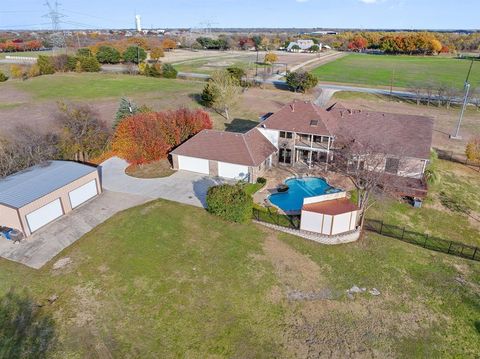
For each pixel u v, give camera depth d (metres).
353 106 75.06
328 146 40.62
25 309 21.73
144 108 51.78
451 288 24.38
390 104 77.00
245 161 37.81
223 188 31.48
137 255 26.66
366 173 33.06
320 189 37.31
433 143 53.03
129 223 30.67
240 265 25.95
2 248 27.33
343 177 39.72
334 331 20.88
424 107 74.25
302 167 42.53
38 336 19.98
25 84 95.31
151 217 31.62
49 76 108.25
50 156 39.59
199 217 31.81
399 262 26.89
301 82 84.56
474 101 74.44
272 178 39.88
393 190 35.72
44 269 25.05
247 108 71.19
